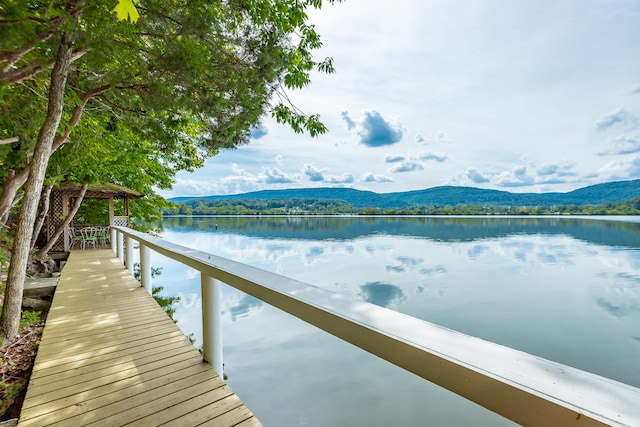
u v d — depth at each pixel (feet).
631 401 1.43
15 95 13.08
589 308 35.86
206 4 11.98
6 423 5.69
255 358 20.16
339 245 86.69
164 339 8.23
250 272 5.16
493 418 15.08
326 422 14.21
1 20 7.52
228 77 13.91
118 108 17.43
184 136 29.48
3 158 14.46
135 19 3.71
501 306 36.14
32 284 18.78
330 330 2.95
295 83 15.42
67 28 8.95
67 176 28.09
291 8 14.28
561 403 1.43
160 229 53.98
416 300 38.24
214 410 5.21
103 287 13.99
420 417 14.93
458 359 1.91
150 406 5.31
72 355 7.24
